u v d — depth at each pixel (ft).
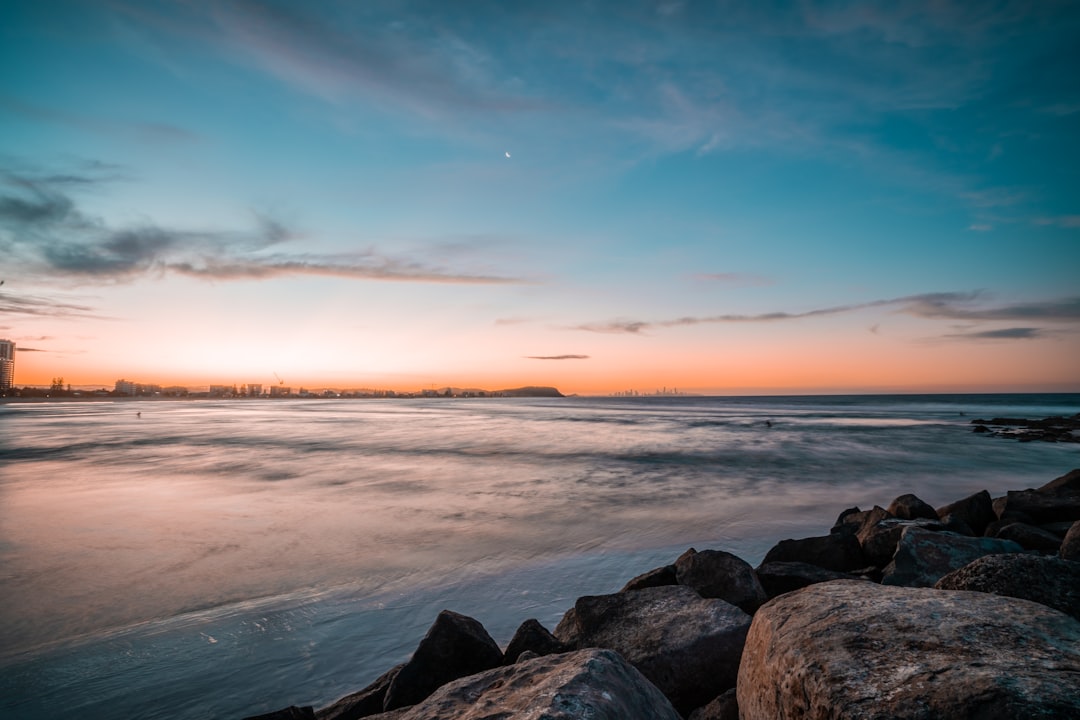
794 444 115.85
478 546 37.29
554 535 40.32
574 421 221.05
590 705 8.05
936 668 7.51
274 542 38.52
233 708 18.34
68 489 62.23
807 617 9.89
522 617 25.22
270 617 25.38
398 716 12.89
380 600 27.43
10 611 26.23
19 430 167.94
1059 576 11.91
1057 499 35.78
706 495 57.41
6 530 42.39
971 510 36.40
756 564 33.53
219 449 110.83
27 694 19.11
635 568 32.45
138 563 33.60
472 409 421.59
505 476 71.87
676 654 15.06
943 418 228.43
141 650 22.25
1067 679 6.82
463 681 10.61
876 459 89.61
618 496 56.80
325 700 18.75
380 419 247.91
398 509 50.11
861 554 28.45
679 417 253.03
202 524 44.21
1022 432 138.62
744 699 10.44
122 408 416.87
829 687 7.81
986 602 9.37
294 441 130.11
